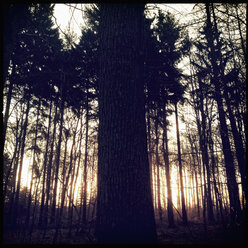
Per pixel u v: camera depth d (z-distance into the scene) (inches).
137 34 123.0
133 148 102.1
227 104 204.8
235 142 205.9
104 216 94.6
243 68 184.4
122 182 96.4
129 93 110.4
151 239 90.8
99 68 123.0
